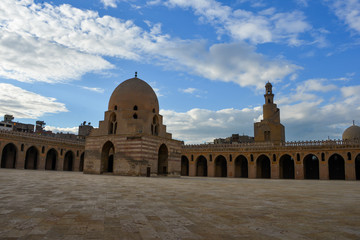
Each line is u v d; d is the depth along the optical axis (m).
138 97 40.28
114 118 40.44
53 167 60.66
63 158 56.22
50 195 11.42
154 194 12.95
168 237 5.40
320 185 25.11
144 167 35.41
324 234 5.74
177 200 10.93
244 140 73.62
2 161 53.03
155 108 41.91
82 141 66.75
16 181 18.62
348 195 14.46
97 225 6.27
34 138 50.84
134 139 36.03
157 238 5.32
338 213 8.38
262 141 60.38
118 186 17.14
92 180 22.81
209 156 56.78
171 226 6.33
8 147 52.09
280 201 11.28
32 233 5.46
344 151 45.16
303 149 48.59
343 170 52.50
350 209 9.26
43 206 8.62
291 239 5.32
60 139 55.94
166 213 7.95
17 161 48.00
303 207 9.61
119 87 41.75
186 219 7.14
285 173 56.75
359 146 43.81
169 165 40.34
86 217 7.11
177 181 25.69
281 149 50.38
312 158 55.84
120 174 36.31
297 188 19.86
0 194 11.41
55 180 21.02
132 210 8.31
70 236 5.32
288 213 8.27
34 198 10.39
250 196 13.08
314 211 8.73
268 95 63.09
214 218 7.34
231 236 5.53
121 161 36.56
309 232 5.90
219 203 10.32
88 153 40.28
